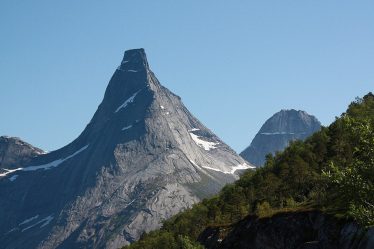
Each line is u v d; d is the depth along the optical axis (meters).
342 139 182.88
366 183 60.50
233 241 141.25
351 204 61.38
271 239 128.25
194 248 153.25
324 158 193.75
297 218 124.50
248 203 194.50
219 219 194.00
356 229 98.81
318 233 113.44
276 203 169.38
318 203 127.25
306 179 174.88
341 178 61.25
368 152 61.22
